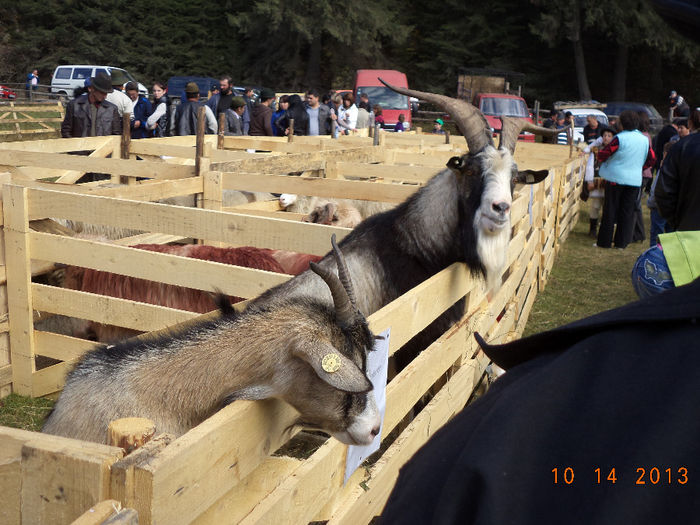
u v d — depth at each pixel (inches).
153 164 282.0
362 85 1023.6
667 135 543.8
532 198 281.9
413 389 125.0
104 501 53.9
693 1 40.4
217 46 1756.9
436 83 1685.5
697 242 63.0
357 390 84.0
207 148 320.8
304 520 88.6
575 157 557.3
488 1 1649.9
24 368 206.7
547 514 34.8
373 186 251.8
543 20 1485.0
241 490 85.9
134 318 195.2
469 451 37.5
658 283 80.7
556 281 383.2
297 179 258.8
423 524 38.4
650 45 1473.9
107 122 398.0
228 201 341.1
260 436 83.4
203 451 66.8
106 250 194.9
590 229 534.6
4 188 198.4
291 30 1562.5
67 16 1745.8
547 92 1638.8
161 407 102.8
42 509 58.9
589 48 1656.0
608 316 41.3
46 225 217.8
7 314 205.5
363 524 109.3
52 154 295.6
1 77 1771.7
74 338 203.2
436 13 1787.6
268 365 94.5
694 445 33.8
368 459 160.6
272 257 217.3
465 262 165.8
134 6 1739.7
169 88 1192.8
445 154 454.0
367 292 166.6
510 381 43.4
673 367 36.7
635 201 474.3
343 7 1576.0
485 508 35.0
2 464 59.9
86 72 1290.6
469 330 168.9
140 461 58.1
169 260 188.4
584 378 38.8
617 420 35.9
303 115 608.1
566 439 36.5
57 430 113.3
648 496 33.3
